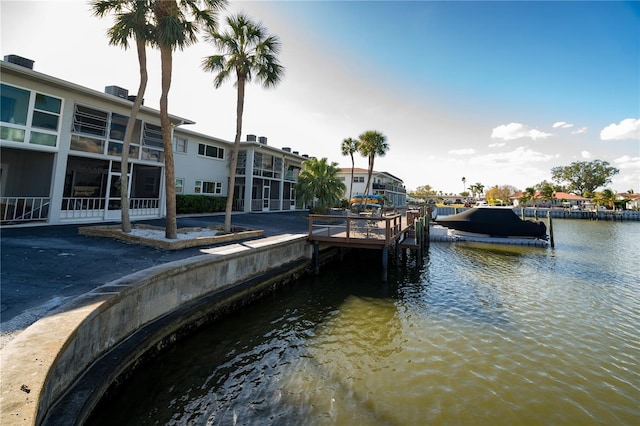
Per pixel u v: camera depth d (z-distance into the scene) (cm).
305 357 623
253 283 917
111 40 994
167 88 1022
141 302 552
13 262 688
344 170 5222
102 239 1008
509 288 1179
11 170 1319
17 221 1224
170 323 605
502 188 10256
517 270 1487
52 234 1047
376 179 5262
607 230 3772
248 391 507
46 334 329
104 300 444
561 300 1041
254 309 878
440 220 2720
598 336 760
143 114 1639
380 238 1269
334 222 2073
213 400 481
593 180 8994
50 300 485
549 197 8288
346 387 527
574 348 694
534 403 499
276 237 1248
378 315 866
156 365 558
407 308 927
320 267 1413
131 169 1603
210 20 1041
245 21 1366
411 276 1326
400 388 529
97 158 1454
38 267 662
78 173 1496
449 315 878
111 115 1482
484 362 624
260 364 591
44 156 1296
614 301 1037
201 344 657
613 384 558
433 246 2208
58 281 583
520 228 2425
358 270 1426
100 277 621
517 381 560
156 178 1816
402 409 475
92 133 1412
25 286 546
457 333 759
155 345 558
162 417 439
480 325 812
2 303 464
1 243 873
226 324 762
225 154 2542
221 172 2500
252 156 2511
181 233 1197
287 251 1172
